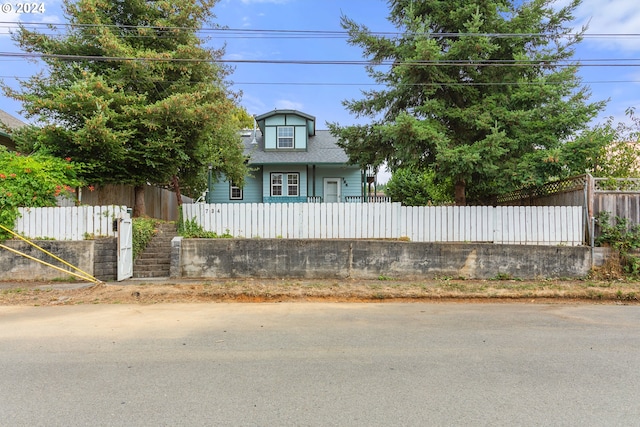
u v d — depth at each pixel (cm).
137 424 312
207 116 1200
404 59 1162
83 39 1266
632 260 1045
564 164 1045
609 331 599
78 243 1025
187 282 990
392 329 603
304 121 2250
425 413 332
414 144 1075
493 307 777
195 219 1152
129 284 953
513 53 1152
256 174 2256
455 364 450
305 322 645
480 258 1061
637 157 1260
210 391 374
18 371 423
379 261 1066
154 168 1300
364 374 418
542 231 1116
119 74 1227
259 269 1066
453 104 1201
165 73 1342
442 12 1168
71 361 455
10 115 1895
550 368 439
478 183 1209
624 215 1094
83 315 686
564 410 339
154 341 534
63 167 1124
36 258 1018
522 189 1318
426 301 838
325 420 319
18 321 642
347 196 2222
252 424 312
